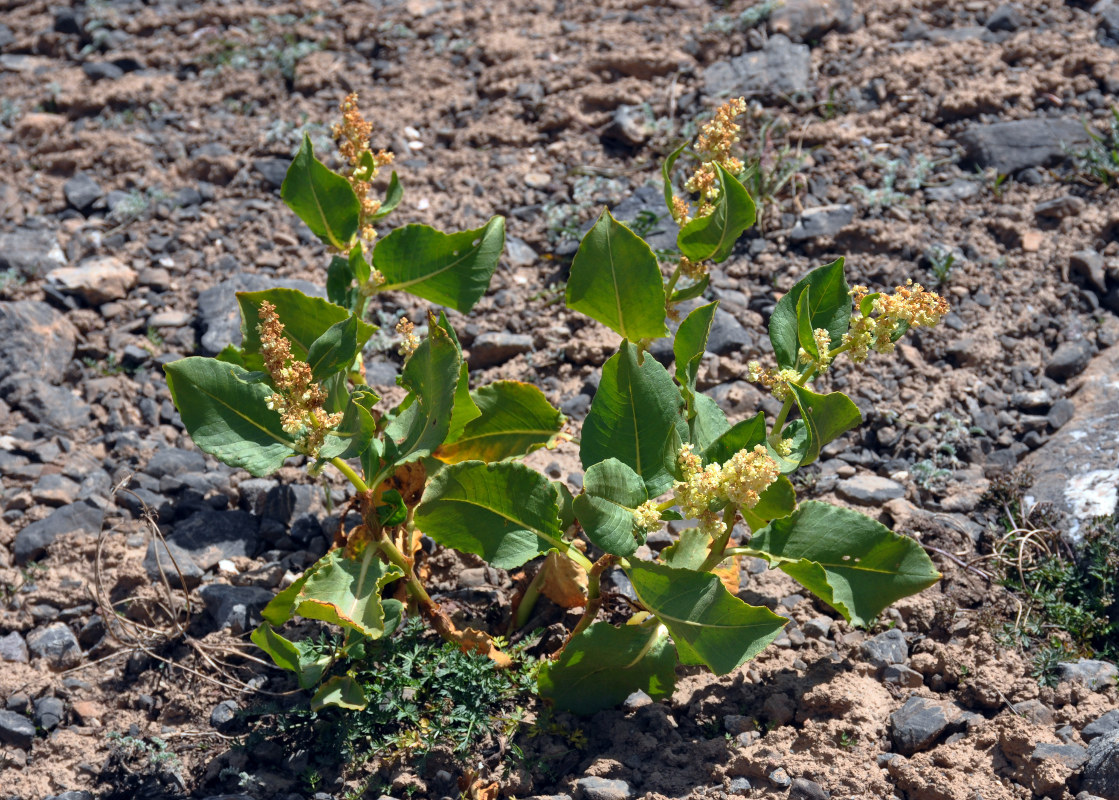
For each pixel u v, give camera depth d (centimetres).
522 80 214
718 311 183
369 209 160
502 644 155
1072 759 146
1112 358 177
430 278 158
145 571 164
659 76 212
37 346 183
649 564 144
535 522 148
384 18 238
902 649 155
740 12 223
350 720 152
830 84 203
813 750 149
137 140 212
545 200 196
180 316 187
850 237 188
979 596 159
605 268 151
